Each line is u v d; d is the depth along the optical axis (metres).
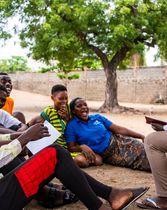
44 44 19.12
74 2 18.52
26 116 16.66
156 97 28.73
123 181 4.97
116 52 20.22
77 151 5.62
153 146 3.67
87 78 32.59
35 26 19.44
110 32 18.27
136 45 17.89
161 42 18.09
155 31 18.59
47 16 19.09
